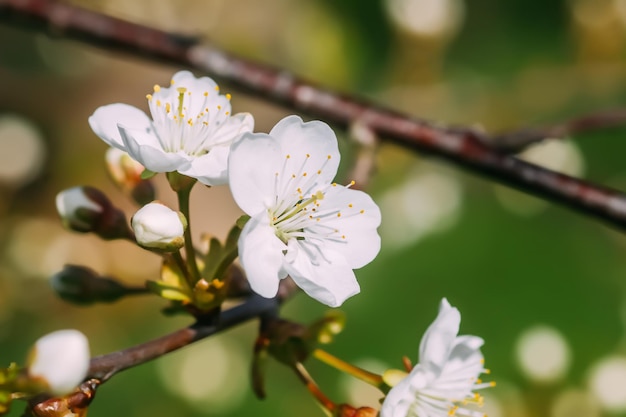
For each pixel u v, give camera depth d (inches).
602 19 19.7
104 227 12.2
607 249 17.3
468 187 18.0
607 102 19.9
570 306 16.8
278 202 11.5
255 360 11.8
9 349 19.0
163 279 11.6
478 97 20.1
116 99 25.9
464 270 17.0
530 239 17.3
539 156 19.4
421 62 19.9
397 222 17.6
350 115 14.4
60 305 19.2
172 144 11.7
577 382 16.3
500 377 16.4
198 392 16.9
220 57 14.8
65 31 15.0
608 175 19.4
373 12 20.5
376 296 16.8
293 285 12.1
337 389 16.3
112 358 11.2
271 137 11.4
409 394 11.7
